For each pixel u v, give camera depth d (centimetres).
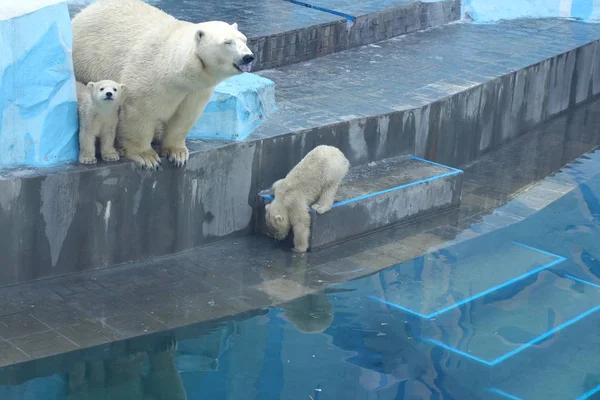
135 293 633
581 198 900
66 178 626
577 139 1092
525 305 656
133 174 662
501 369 560
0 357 527
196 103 651
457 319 627
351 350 571
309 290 661
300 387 521
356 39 1092
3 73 590
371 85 946
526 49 1148
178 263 694
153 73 629
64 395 494
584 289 691
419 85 959
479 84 974
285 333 590
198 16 1010
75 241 646
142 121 645
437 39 1166
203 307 621
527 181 941
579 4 1336
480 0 1280
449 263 728
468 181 930
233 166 731
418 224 812
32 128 619
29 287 623
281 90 899
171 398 500
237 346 567
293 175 724
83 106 632
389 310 636
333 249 743
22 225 614
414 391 525
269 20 1029
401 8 1155
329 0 1162
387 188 790
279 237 739
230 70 598
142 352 551
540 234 802
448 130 941
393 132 866
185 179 697
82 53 671
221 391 511
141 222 681
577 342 602
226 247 735
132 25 660
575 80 1199
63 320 582
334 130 807
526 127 1106
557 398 531
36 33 600
